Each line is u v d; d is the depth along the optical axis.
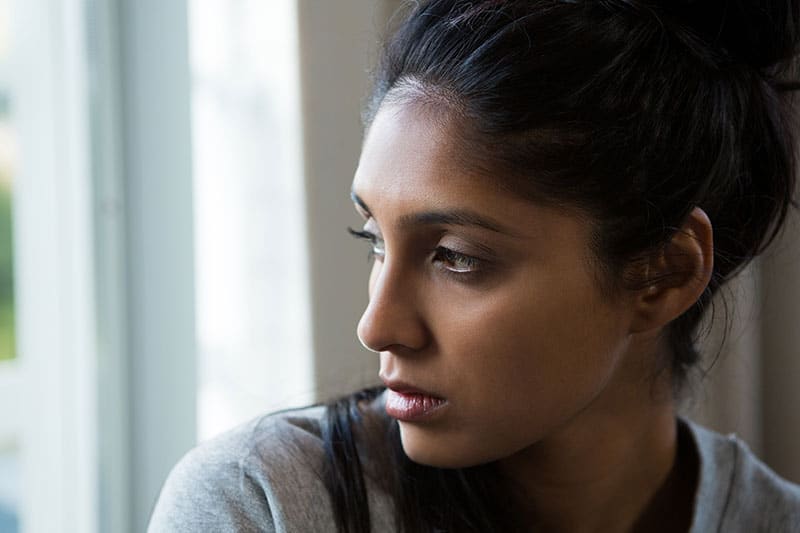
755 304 1.44
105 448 1.40
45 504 1.43
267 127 1.28
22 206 1.44
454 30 0.73
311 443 0.84
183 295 1.39
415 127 0.71
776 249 1.26
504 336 0.71
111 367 1.40
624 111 0.73
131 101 1.40
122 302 1.41
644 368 0.86
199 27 1.32
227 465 0.81
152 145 1.39
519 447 0.75
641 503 0.90
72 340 1.41
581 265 0.73
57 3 1.38
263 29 1.27
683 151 0.76
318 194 1.26
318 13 1.24
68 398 1.42
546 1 0.74
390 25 0.88
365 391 0.91
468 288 0.71
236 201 1.32
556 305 0.72
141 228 1.41
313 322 1.26
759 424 1.51
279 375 1.31
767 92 0.86
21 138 1.43
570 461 0.85
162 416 1.42
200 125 1.33
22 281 1.46
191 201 1.37
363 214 0.76
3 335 1.96
